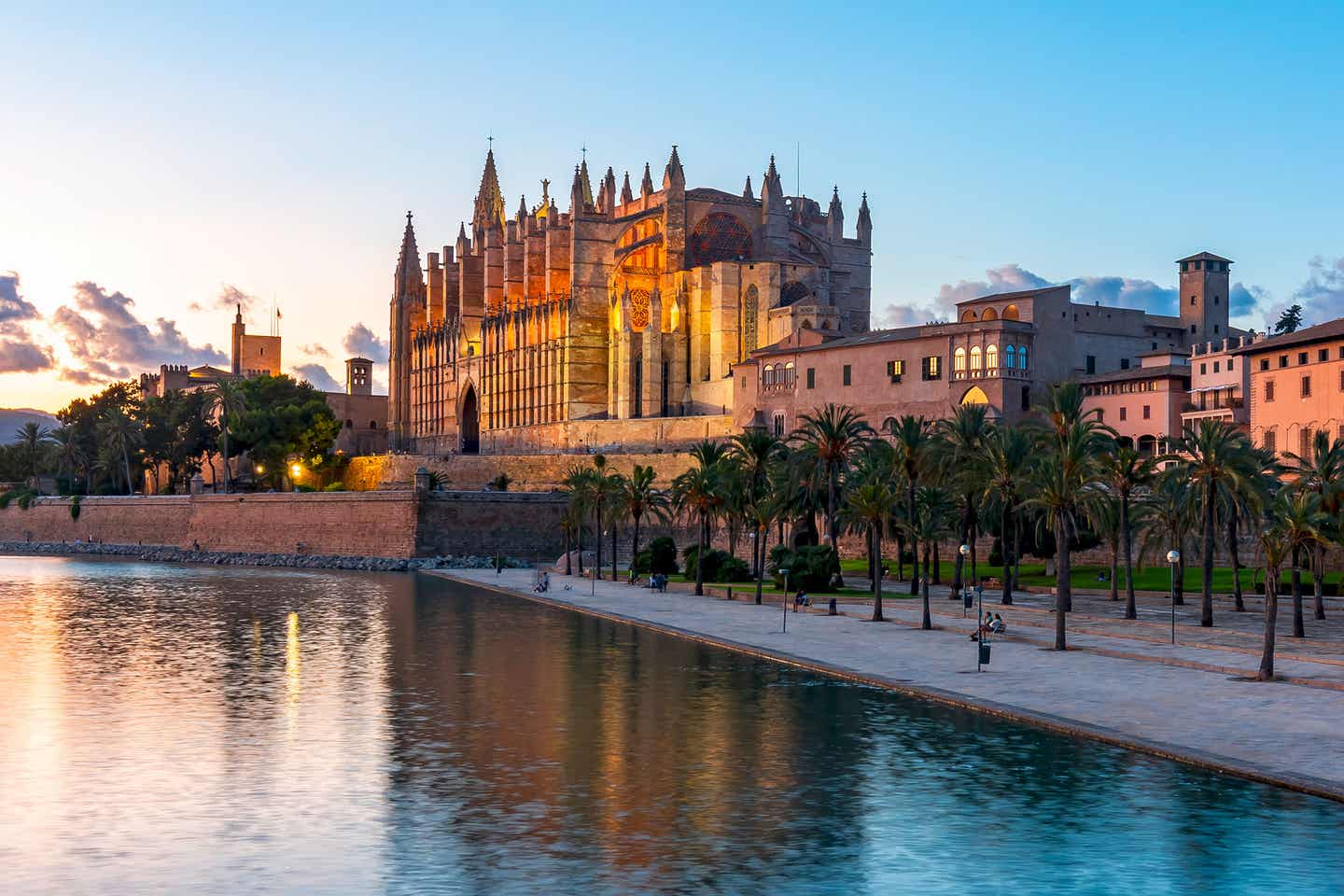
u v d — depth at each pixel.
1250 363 131.50
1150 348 164.75
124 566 185.75
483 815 42.91
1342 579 104.19
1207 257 170.62
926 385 151.88
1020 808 43.06
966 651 78.19
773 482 118.62
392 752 52.31
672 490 146.00
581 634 93.88
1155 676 66.94
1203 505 86.31
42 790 46.06
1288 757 47.62
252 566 186.38
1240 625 87.19
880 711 60.19
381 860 38.22
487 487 195.50
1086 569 124.75
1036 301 150.12
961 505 112.75
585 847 39.47
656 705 63.00
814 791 45.78
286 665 77.50
